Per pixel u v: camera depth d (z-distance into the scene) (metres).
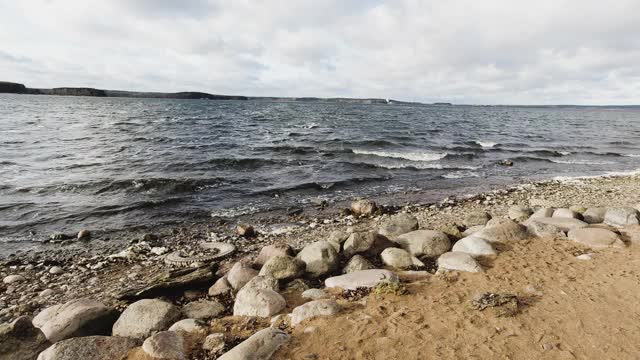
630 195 17.94
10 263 10.17
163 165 22.30
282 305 6.23
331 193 18.50
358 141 35.06
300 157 26.69
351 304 6.15
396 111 123.25
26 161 22.61
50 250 11.19
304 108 117.75
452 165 26.86
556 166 28.34
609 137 51.44
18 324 4.99
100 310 6.06
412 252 8.68
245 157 25.39
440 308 5.90
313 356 4.70
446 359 4.65
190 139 33.84
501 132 54.88
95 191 16.91
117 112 70.75
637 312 5.66
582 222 9.91
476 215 11.58
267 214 14.94
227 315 6.41
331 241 8.92
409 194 18.97
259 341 4.81
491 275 7.17
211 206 15.66
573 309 5.79
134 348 5.01
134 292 7.34
